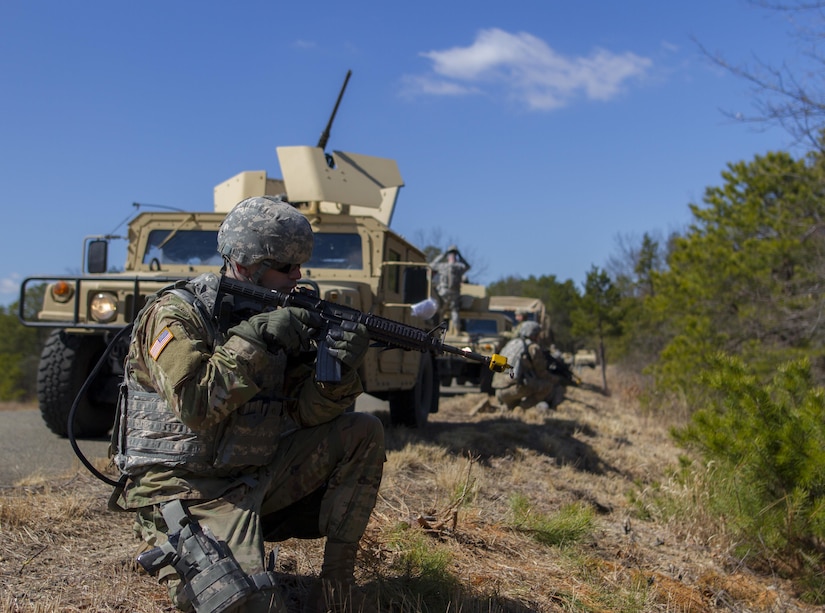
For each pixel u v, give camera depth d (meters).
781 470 6.05
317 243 7.57
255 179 8.25
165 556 2.61
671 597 4.61
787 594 5.58
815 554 5.98
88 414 7.29
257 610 2.57
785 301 12.88
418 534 4.38
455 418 10.37
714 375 6.64
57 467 5.80
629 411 14.87
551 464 7.52
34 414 9.34
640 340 21.84
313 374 3.11
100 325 6.64
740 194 15.57
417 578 3.75
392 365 7.59
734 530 6.09
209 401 2.65
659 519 6.37
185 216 7.61
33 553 3.71
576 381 11.58
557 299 40.09
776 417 6.26
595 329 22.81
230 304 2.91
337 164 8.23
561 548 4.99
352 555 3.19
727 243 14.98
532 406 10.44
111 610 3.14
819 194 13.91
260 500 2.88
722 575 5.38
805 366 6.80
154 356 2.70
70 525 4.16
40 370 7.07
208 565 2.57
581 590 4.26
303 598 3.43
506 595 3.94
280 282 3.06
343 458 3.17
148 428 2.80
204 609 2.51
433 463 6.37
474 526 4.92
